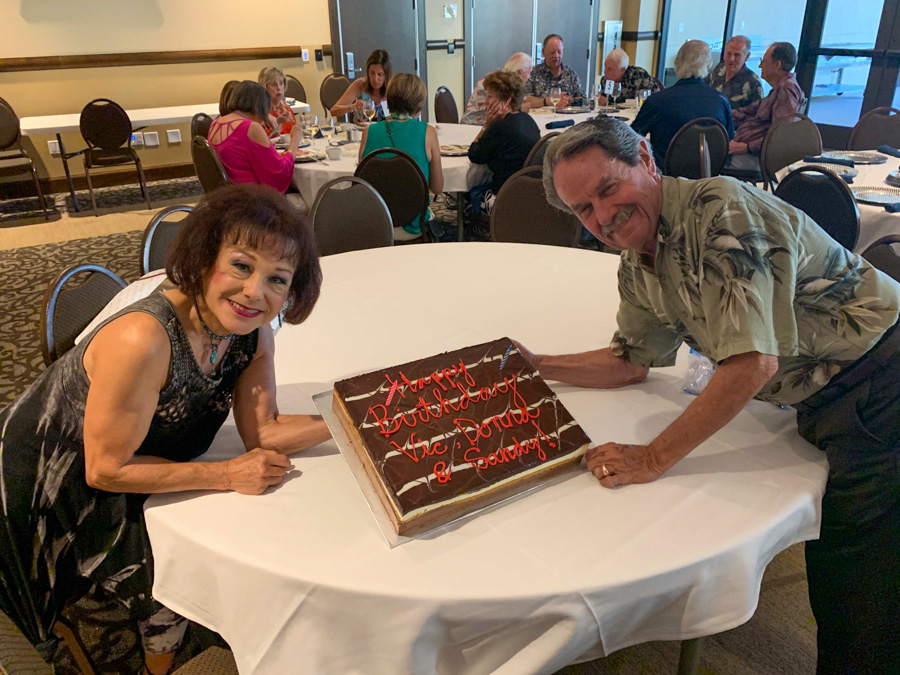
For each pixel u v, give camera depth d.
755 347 0.90
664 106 4.10
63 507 1.05
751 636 1.53
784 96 4.48
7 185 5.46
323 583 0.85
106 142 4.90
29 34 5.26
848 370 1.04
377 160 3.09
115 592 1.11
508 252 2.11
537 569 0.87
